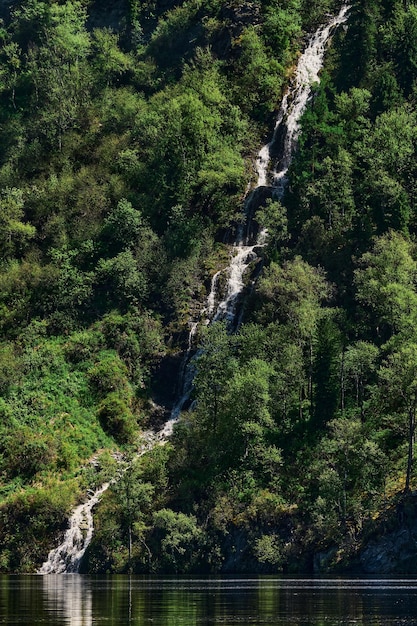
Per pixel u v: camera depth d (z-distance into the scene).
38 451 178.12
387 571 140.50
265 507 154.12
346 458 154.12
